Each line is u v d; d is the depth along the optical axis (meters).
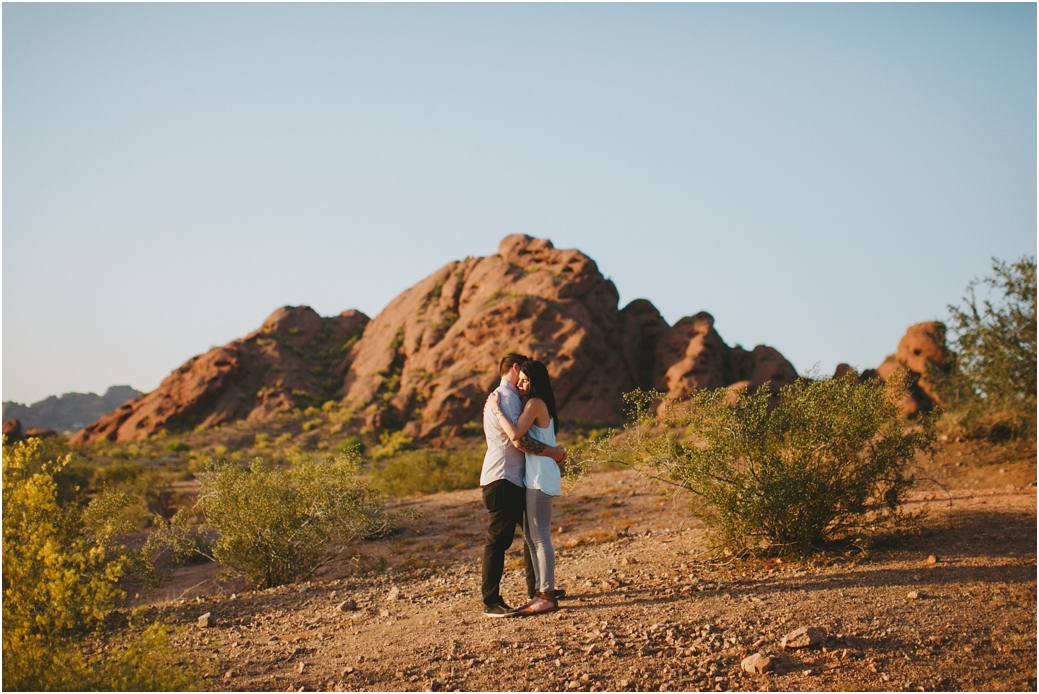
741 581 5.97
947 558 6.02
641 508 11.80
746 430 6.47
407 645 4.91
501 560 5.51
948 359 14.59
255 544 8.42
